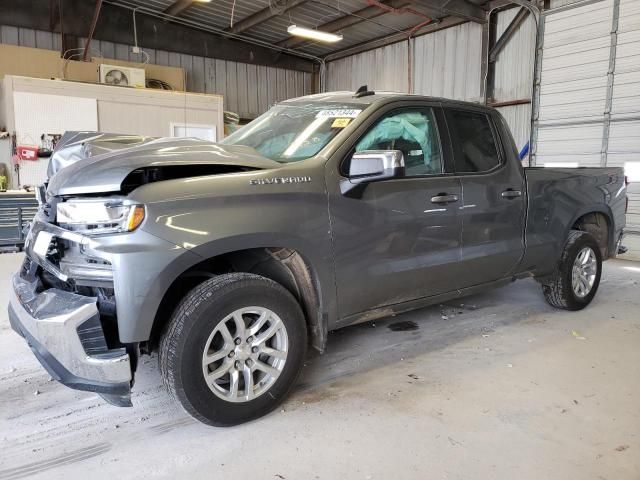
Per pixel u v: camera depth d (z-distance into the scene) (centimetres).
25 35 1059
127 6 1130
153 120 991
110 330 220
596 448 224
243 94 1396
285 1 1051
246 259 268
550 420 248
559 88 888
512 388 284
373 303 290
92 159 241
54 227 230
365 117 287
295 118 322
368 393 276
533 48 938
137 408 260
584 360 327
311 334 272
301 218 246
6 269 604
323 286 260
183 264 213
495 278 366
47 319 206
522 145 988
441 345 353
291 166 252
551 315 427
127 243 203
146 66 1125
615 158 818
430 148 320
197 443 227
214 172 238
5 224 745
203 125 1050
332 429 238
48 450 221
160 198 210
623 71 796
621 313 438
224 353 230
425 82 1196
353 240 269
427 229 305
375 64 1336
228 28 1259
